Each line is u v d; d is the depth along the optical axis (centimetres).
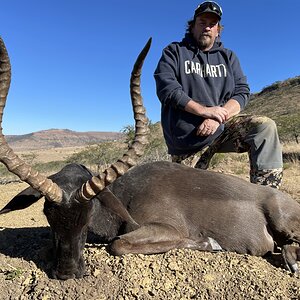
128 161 126
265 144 179
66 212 122
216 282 128
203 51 199
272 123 180
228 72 200
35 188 121
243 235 151
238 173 440
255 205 155
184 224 150
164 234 141
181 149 199
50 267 132
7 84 115
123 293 123
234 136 189
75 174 135
